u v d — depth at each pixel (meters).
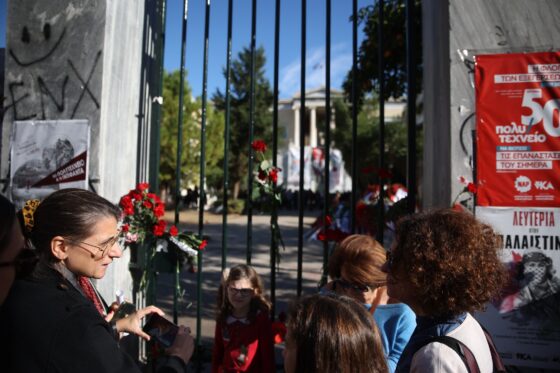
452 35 2.86
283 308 5.70
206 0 3.56
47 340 1.16
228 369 2.76
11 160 3.30
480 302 1.27
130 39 3.74
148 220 3.34
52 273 1.38
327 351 1.28
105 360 1.20
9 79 3.34
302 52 3.41
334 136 25.30
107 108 3.31
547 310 2.66
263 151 3.36
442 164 3.09
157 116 3.98
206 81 3.56
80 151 3.21
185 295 6.43
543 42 2.75
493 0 2.81
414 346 1.30
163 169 24.12
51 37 3.30
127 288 3.62
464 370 1.16
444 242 1.29
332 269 2.20
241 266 2.84
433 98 3.39
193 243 3.46
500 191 2.75
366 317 1.40
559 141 2.68
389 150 21.16
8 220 1.03
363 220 3.73
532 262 2.70
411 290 1.35
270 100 30.34
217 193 30.59
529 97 2.73
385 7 5.51
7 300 1.23
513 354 2.70
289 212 27.25
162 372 1.58
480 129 2.79
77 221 1.47
